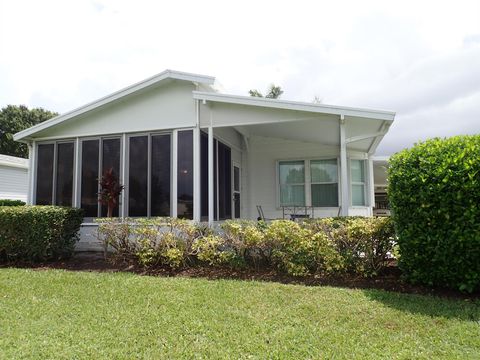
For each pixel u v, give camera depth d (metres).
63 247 6.94
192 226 6.26
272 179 10.17
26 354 2.78
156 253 6.09
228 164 9.23
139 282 4.97
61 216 6.89
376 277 5.06
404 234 4.48
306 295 4.24
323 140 9.34
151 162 7.78
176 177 7.51
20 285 4.86
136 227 6.57
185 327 3.28
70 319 3.54
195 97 7.10
